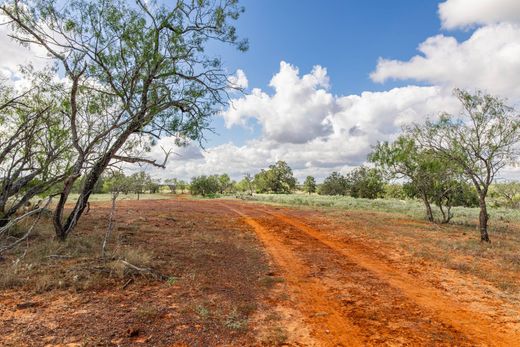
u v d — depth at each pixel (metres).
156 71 10.32
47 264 7.25
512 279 8.48
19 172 9.80
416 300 6.81
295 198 47.59
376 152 21.19
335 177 69.06
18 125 10.77
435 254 11.14
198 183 68.25
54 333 4.39
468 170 14.14
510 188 35.56
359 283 7.89
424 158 18.84
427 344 4.85
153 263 8.07
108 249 9.03
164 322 5.02
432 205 36.31
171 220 17.86
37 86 10.62
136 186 11.43
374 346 4.73
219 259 9.49
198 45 11.17
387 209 30.33
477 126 13.85
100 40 9.71
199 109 11.38
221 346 4.48
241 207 31.27
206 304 5.91
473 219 24.23
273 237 14.26
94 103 10.03
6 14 9.08
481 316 6.04
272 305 6.21
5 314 4.87
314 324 5.44
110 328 4.65
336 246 12.55
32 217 12.58
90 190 10.09
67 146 10.60
